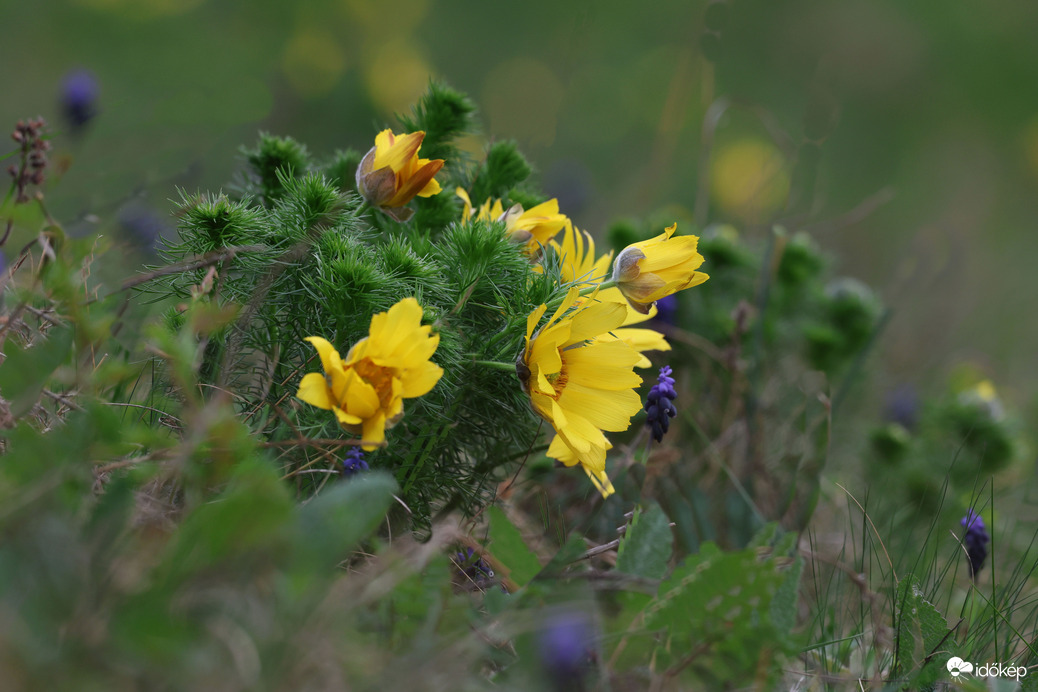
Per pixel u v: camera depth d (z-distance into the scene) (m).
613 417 2.45
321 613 2.37
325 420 2.45
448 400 2.46
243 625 2.37
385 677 2.37
